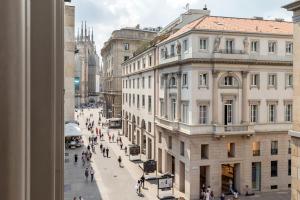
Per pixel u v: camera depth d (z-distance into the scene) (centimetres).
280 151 3133
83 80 10219
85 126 6838
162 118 3562
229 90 2991
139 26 7044
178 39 3183
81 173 2964
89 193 2380
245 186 2988
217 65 2925
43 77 206
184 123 3008
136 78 5088
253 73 3069
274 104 3139
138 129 4884
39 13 206
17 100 125
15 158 124
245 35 3005
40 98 205
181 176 3088
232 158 2975
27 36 152
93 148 4272
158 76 3881
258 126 3073
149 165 3312
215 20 3184
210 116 2939
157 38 4303
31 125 203
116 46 6881
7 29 122
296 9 1156
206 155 2948
